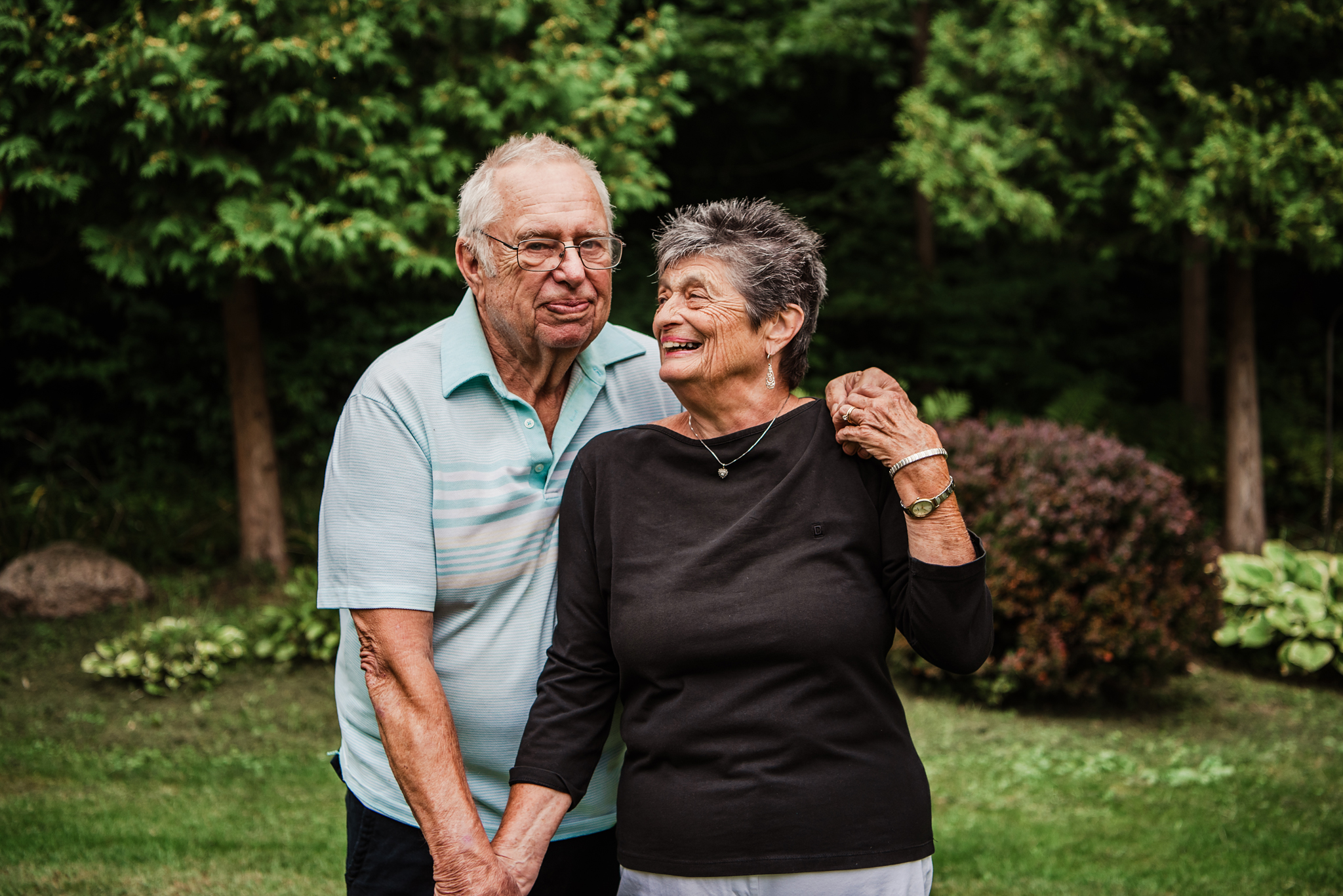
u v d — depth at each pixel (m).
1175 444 8.59
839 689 1.53
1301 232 6.25
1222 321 10.70
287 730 4.98
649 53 6.84
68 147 5.61
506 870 1.55
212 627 5.75
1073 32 6.57
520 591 1.72
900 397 1.58
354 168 5.99
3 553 7.33
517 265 1.62
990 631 1.56
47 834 3.69
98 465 8.55
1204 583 5.41
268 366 8.63
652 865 1.55
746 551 1.57
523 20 6.23
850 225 10.46
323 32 5.71
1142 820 4.09
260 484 7.18
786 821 1.49
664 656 1.55
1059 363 9.70
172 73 5.33
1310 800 4.32
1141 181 6.40
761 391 1.67
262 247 5.70
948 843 3.85
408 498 1.65
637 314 9.19
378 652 1.62
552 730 1.64
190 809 4.02
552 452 1.76
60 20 5.33
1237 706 5.59
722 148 11.02
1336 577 6.14
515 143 1.69
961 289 9.54
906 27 9.15
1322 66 6.47
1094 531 5.12
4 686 5.41
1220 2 6.41
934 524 1.50
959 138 7.17
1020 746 4.92
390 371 1.69
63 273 8.39
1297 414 9.39
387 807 1.75
